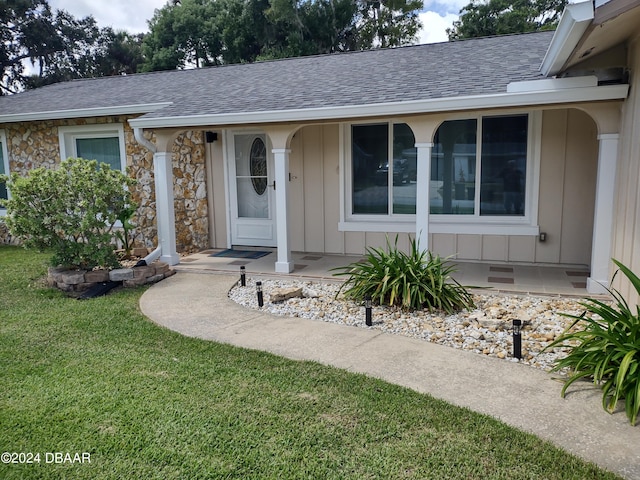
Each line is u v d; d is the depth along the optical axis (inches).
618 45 183.6
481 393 123.1
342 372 136.8
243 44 949.8
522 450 98.0
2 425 109.1
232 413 113.8
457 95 204.4
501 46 290.5
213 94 301.3
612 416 110.0
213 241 347.3
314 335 169.2
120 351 155.1
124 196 254.2
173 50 1004.6
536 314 187.8
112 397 122.1
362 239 301.4
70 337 168.9
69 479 91.0
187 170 340.5
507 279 237.6
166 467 94.2
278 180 255.0
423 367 140.3
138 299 220.2
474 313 187.9
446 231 280.7
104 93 373.1
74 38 1053.8
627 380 111.7
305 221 315.3
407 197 292.2
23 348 157.9
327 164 303.9
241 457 96.9
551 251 264.5
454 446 99.9
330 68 318.0
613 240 200.8
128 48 1129.4
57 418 112.0
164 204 279.1
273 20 884.6
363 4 959.6
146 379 132.9
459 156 277.0
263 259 301.3
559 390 124.0
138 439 103.4
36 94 415.2
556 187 258.5
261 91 285.9
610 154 197.6
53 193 235.1
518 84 194.5
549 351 150.0
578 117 249.4
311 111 228.7
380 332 171.6
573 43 152.7
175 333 173.0
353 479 90.0
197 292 231.1
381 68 288.5
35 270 285.1
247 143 329.7
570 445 99.5
